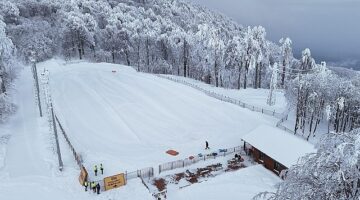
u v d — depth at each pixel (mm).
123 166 37906
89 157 39594
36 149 40719
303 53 79562
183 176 36875
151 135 47656
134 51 106438
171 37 106062
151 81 73562
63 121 49844
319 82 48969
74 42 99000
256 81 87438
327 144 13969
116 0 163750
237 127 51281
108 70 84062
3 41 52125
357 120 47688
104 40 106562
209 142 45781
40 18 113500
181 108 58312
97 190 32562
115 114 53812
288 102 57125
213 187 34281
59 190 32906
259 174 37156
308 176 13953
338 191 13258
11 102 53312
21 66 77938
